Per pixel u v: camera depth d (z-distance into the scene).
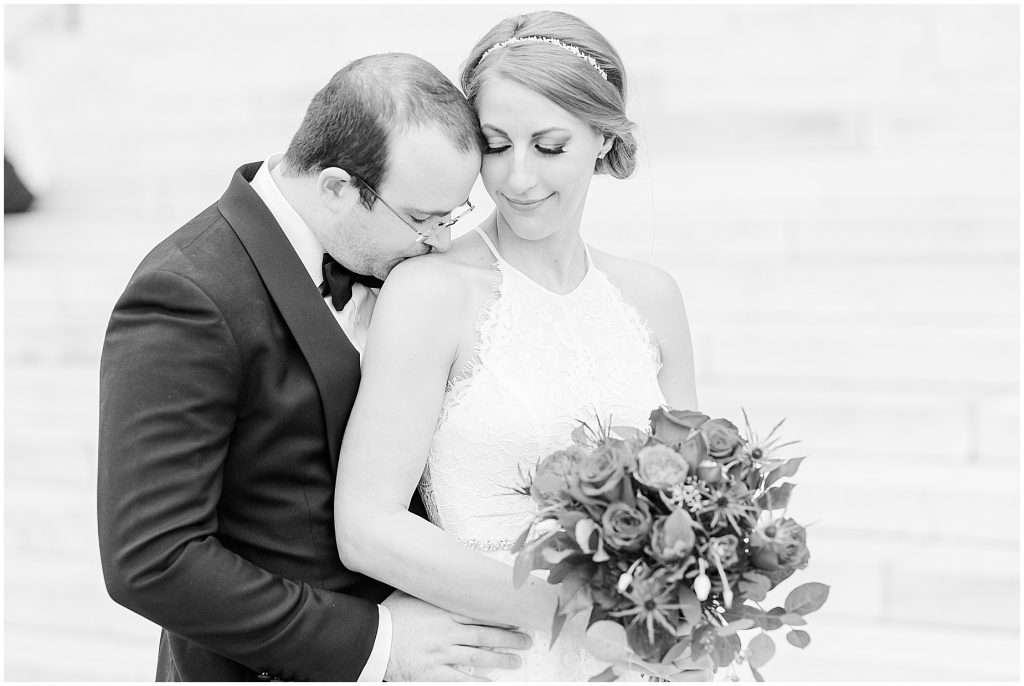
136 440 1.59
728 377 4.24
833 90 5.14
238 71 5.95
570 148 1.82
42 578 3.97
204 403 1.62
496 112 1.79
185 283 1.63
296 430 1.73
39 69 6.13
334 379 1.74
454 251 1.95
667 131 5.25
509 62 1.80
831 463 3.86
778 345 4.19
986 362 4.04
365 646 1.70
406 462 1.76
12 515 4.12
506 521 1.87
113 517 1.59
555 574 1.61
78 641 3.86
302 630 1.66
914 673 3.20
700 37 5.39
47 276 5.09
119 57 6.16
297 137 1.78
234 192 1.77
